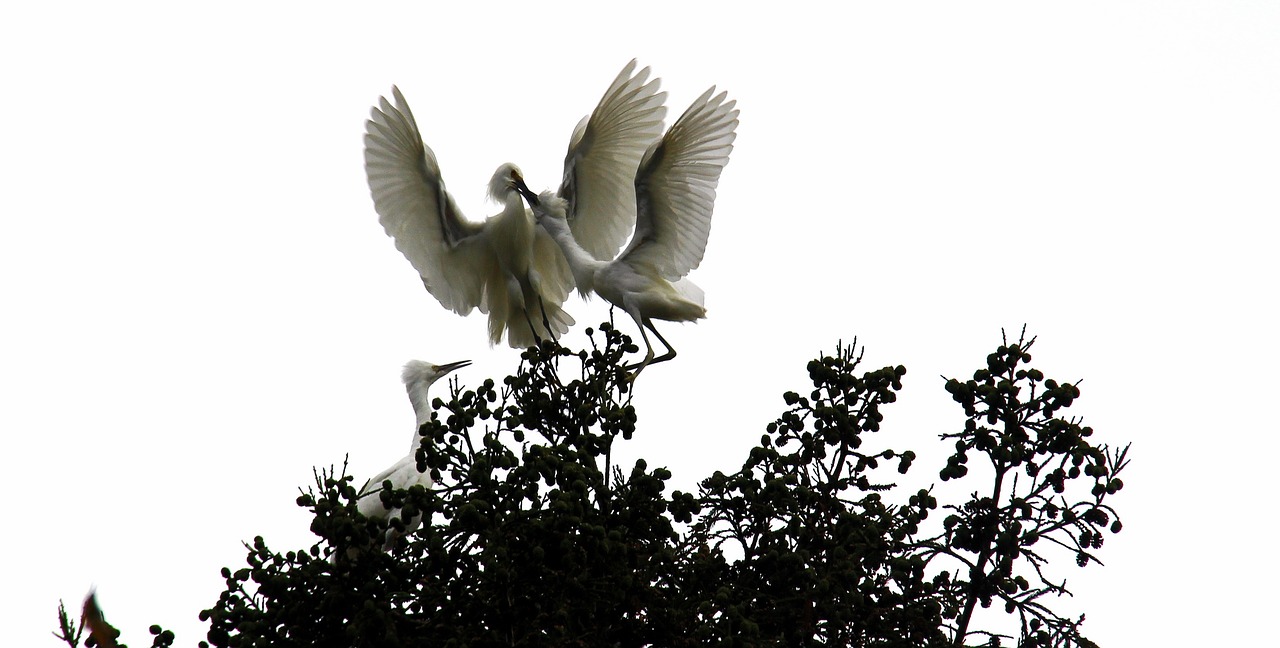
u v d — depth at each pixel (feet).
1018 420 48.96
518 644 41.09
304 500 44.34
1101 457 48.21
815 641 45.62
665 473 44.68
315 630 43.50
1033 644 46.29
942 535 47.83
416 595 43.32
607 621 44.32
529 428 50.01
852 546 46.19
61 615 41.52
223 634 43.60
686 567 45.65
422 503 44.34
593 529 42.19
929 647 45.73
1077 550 47.29
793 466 48.62
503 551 42.63
